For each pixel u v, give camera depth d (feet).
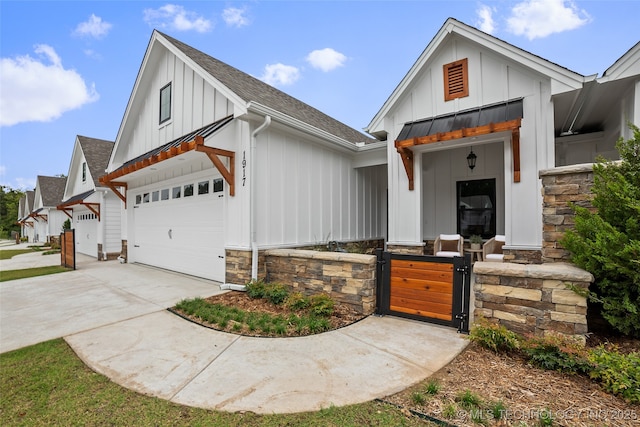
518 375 9.59
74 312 17.15
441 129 22.02
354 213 33.24
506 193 20.67
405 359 10.99
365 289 16.01
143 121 34.14
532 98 20.18
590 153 25.91
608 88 18.67
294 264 19.75
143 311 17.12
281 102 30.81
